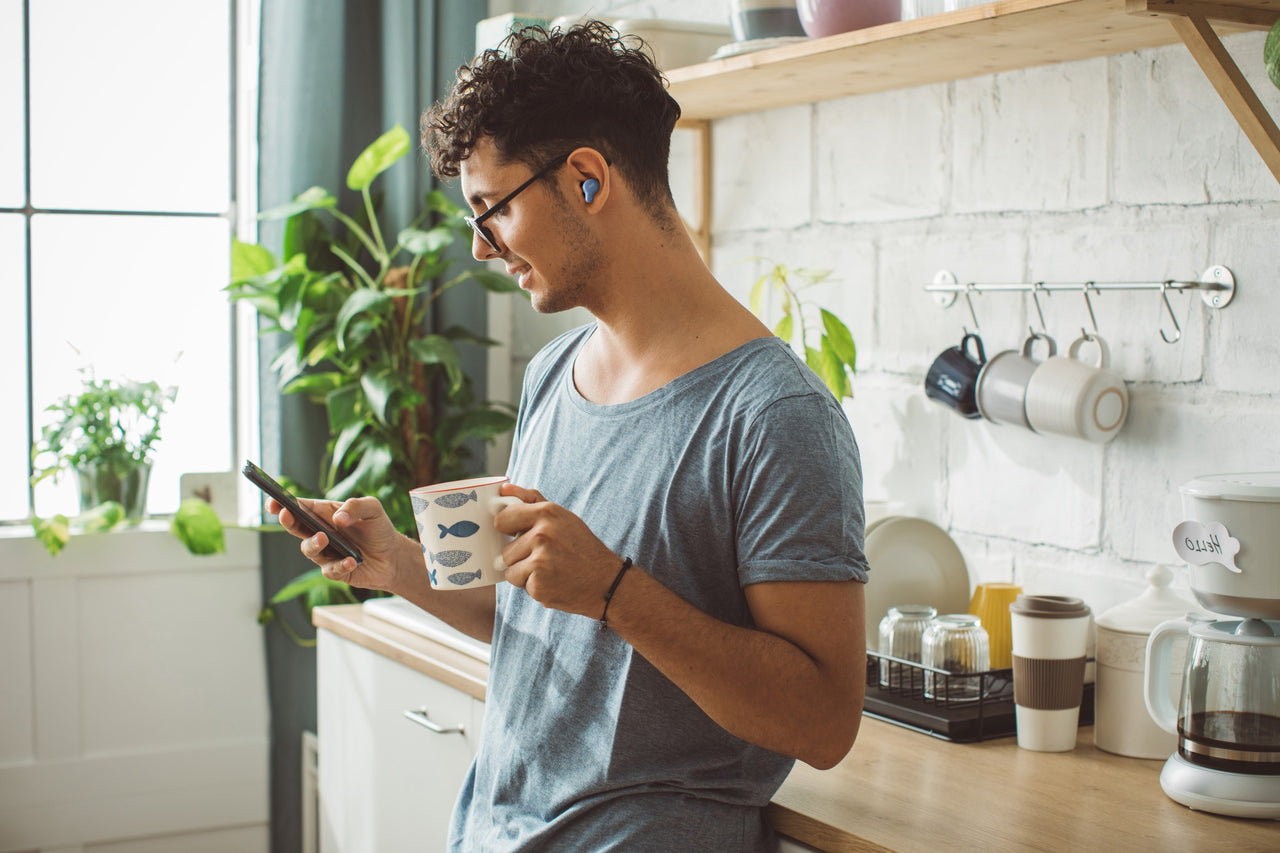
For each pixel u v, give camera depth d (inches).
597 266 45.1
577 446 48.0
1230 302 56.4
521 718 48.6
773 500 41.1
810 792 49.9
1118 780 51.7
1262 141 48.1
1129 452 61.3
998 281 67.4
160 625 105.7
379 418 93.3
